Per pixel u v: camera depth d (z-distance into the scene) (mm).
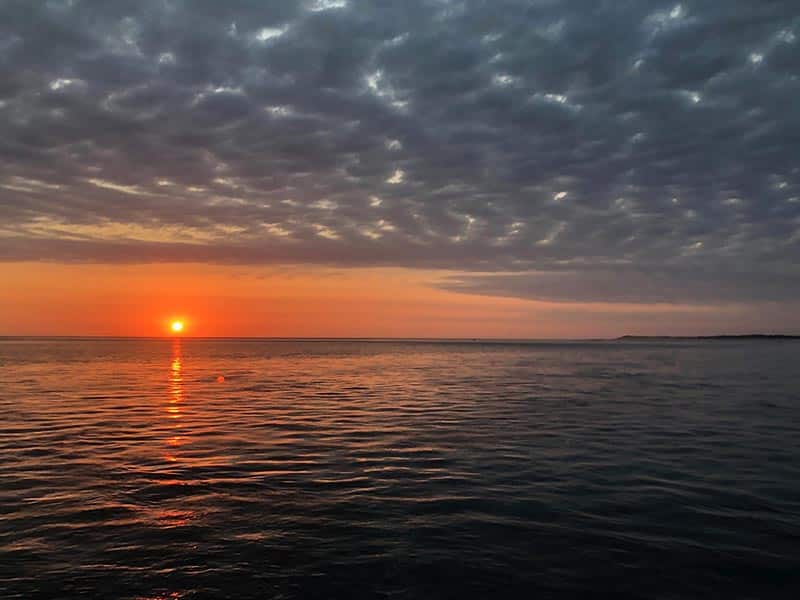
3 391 34875
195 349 141125
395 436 20234
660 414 25844
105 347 149500
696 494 13180
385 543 10266
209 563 9336
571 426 22484
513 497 12961
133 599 8125
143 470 15039
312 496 12945
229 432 20734
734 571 9180
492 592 8516
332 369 62281
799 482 14188
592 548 10070
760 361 82438
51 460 16078
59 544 10000
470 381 45625
